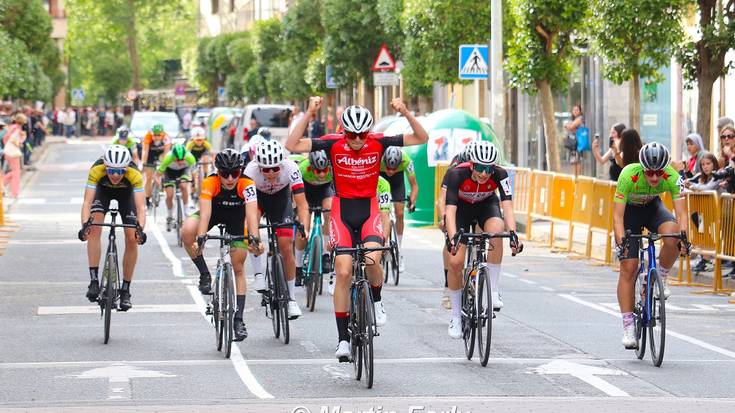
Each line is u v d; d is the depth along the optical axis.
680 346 31.70
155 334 33.34
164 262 50.06
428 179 66.44
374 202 27.42
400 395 25.17
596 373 27.73
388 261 43.22
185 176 58.00
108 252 32.09
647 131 79.00
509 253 55.44
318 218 37.72
